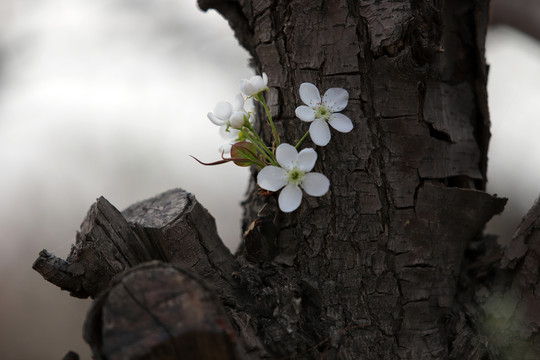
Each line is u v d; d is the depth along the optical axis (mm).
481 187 678
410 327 637
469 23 667
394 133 637
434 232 640
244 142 637
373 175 636
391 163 637
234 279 645
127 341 569
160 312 573
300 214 643
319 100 629
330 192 638
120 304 574
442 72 651
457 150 654
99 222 632
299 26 640
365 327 635
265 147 640
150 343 569
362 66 634
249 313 634
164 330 571
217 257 646
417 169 638
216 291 639
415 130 638
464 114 668
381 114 636
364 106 635
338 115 628
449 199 638
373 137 636
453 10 664
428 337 638
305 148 637
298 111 625
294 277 643
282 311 624
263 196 667
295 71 642
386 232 636
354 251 637
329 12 635
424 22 629
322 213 639
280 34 647
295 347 621
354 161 636
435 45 625
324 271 640
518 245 639
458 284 659
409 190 637
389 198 637
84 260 631
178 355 572
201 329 570
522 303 636
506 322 640
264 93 658
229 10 671
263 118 670
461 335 640
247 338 620
